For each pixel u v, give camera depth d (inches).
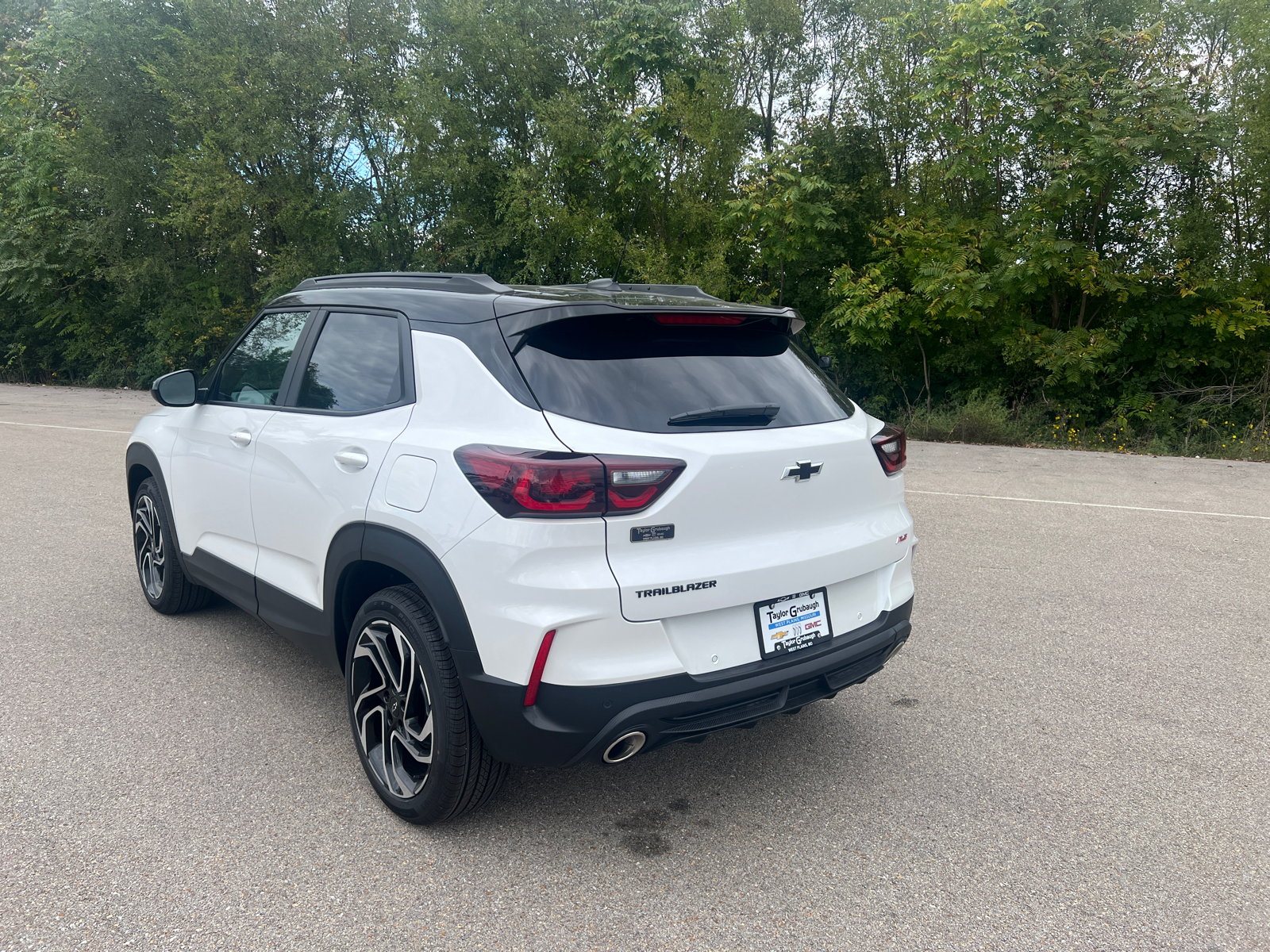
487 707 98.5
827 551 111.4
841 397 127.9
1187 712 149.1
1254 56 595.8
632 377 103.0
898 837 111.0
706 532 100.7
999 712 148.7
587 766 130.2
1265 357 631.2
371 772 116.8
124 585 212.2
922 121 699.4
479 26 762.2
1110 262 633.6
